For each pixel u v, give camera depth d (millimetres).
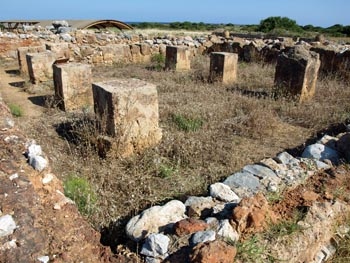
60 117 5504
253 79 8359
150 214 2424
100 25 17984
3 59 11664
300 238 2318
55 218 2279
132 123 3998
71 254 2023
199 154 4035
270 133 4914
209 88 7371
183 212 2578
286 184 3062
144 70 9891
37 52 8648
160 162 3768
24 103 6531
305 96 6449
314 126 5238
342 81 8055
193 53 13094
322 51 8969
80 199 2898
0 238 1981
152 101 4117
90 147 4062
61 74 5844
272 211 2473
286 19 28297
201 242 2006
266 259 2102
